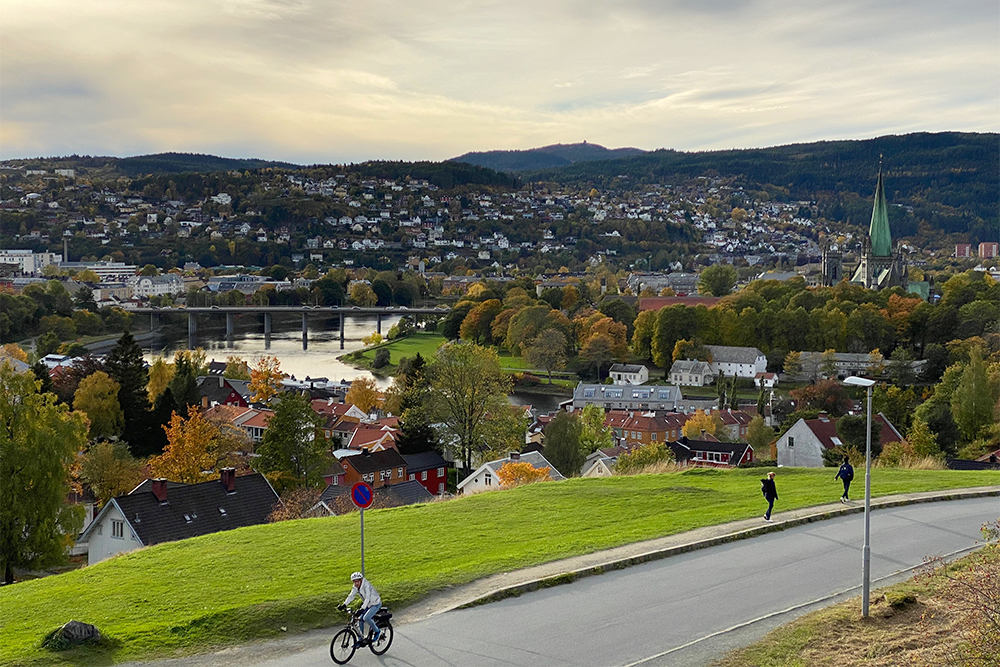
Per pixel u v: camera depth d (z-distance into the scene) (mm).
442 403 92312
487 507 40688
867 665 21547
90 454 80812
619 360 196125
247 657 23375
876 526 35188
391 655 23312
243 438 100250
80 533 68562
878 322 182875
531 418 127312
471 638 24312
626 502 41000
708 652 22953
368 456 89562
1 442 55312
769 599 26812
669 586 28297
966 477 47750
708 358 183375
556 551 32031
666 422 124062
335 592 27594
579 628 24875
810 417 110375
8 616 27172
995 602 20797
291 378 171125
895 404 116812
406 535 35469
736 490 44250
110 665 22891
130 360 113250
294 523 38469
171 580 30094
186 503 60469
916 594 26188
